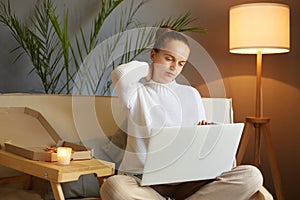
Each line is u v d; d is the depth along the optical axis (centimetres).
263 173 312
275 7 256
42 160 183
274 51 277
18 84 270
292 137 305
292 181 306
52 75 277
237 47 263
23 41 268
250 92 314
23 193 210
